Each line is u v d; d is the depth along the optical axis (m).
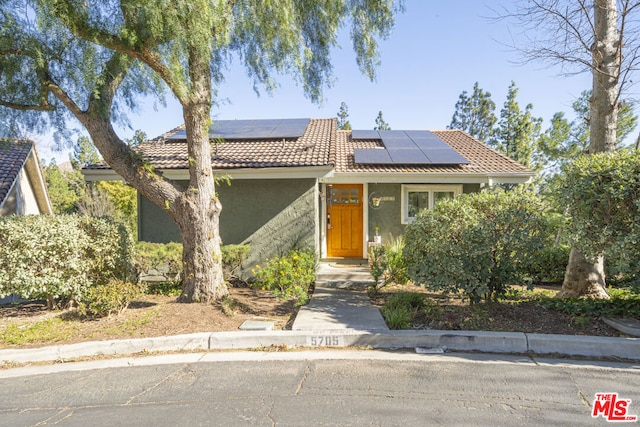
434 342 5.11
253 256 9.48
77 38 6.03
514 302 6.39
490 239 5.58
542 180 21.23
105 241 7.02
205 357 4.89
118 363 4.76
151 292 8.27
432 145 12.24
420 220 6.29
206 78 6.70
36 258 6.29
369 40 8.31
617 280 8.05
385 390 3.85
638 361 4.62
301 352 5.02
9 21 5.91
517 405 3.52
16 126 7.21
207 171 6.68
